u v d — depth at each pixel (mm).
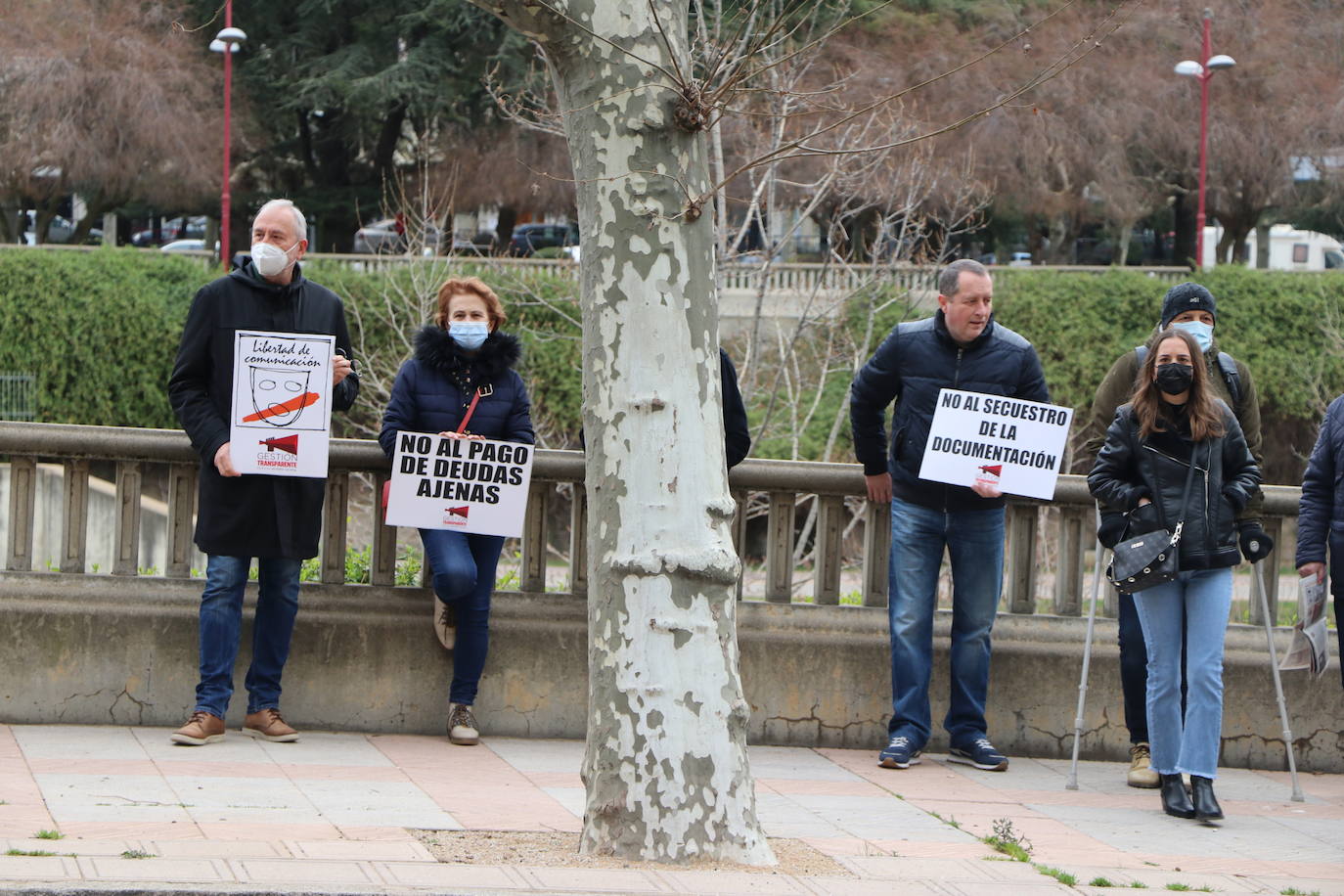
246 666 8914
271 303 8320
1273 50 54656
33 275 40312
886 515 9523
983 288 8617
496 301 8789
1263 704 9445
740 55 8570
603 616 6305
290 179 59125
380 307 30859
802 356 26516
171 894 5297
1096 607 9578
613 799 6262
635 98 6129
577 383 34750
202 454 8188
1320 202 59125
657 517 6211
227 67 48656
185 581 8938
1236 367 8719
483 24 50625
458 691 8820
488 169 52938
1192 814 7891
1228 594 7934
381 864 5938
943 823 7496
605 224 6188
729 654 6336
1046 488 8625
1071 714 9398
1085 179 52906
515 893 5559
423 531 8703
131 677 8797
